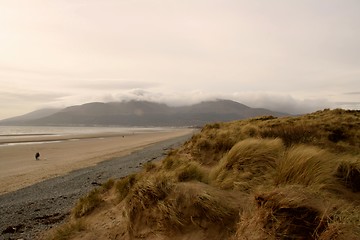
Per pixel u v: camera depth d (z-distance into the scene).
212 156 9.92
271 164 5.50
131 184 7.70
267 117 26.69
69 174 20.02
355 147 8.20
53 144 49.38
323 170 4.36
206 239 3.90
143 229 4.75
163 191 4.83
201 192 4.41
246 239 3.19
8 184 17.12
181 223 4.25
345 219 2.72
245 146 6.07
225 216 4.02
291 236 2.88
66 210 9.94
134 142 54.75
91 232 5.84
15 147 42.84
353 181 4.49
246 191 4.81
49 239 6.44
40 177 19.20
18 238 7.49
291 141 9.10
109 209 7.06
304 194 3.35
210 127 20.97
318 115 21.98
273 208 3.14
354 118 16.72
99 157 30.41
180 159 9.20
